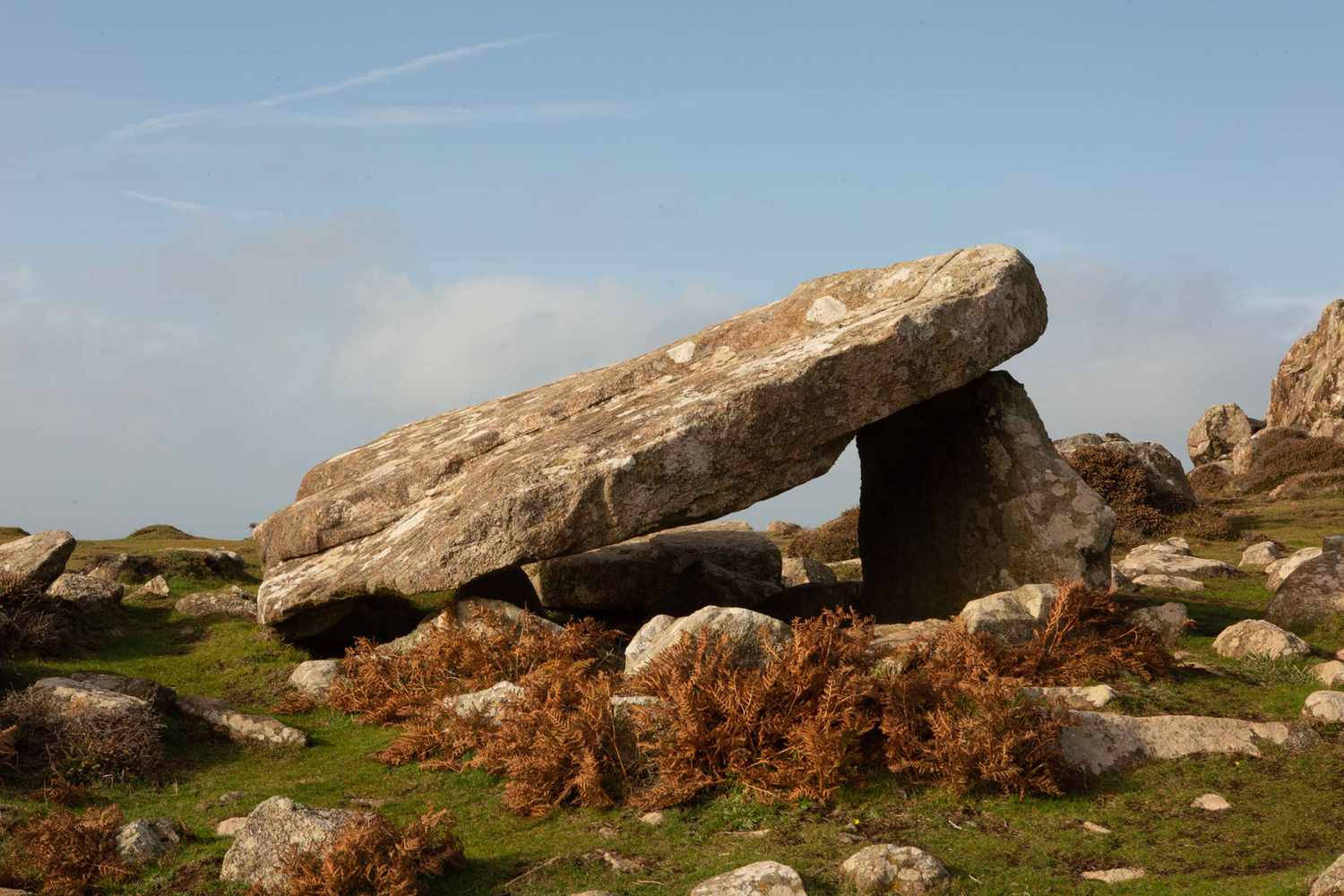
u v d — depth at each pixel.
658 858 7.44
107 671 13.47
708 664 9.10
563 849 7.67
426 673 11.90
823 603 15.79
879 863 6.88
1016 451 13.98
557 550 12.14
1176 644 12.78
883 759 8.67
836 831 7.71
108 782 9.41
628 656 10.43
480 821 8.40
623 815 8.22
